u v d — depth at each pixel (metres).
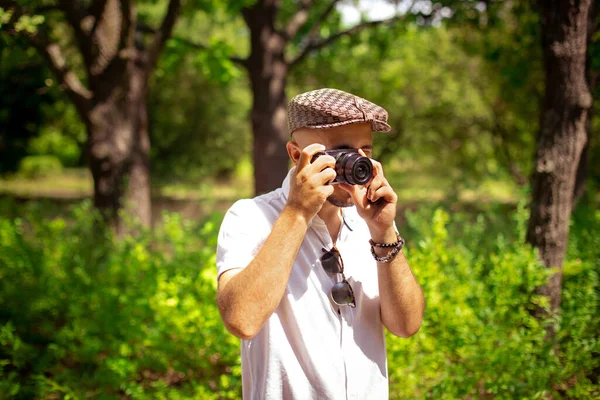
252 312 1.57
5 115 18.42
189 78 18.97
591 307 3.65
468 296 3.66
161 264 4.44
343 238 1.83
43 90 6.75
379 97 13.64
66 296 4.43
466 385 3.31
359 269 1.82
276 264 1.57
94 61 6.47
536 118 10.65
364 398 1.74
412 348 3.39
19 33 5.62
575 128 3.73
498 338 3.33
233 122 21.14
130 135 6.69
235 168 23.41
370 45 10.88
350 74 13.55
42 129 20.11
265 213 1.79
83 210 5.64
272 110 9.25
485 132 12.92
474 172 12.44
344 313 1.74
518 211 4.16
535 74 9.25
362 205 1.70
